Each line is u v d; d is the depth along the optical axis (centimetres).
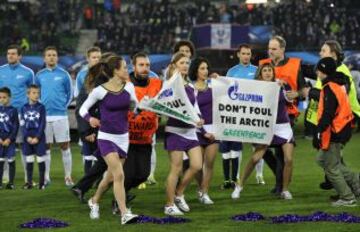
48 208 2144
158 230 1773
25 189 2584
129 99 1861
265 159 2419
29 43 6938
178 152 1998
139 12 7531
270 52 2347
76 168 3294
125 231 1769
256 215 1931
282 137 2241
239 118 2208
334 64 2064
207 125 2192
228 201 2241
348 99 2134
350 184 2119
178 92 1962
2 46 6769
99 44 6869
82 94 2441
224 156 2545
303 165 3222
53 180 2856
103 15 7525
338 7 7394
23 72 2802
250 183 2658
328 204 2142
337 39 6912
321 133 2062
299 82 2316
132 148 1978
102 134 1853
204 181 2198
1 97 2638
